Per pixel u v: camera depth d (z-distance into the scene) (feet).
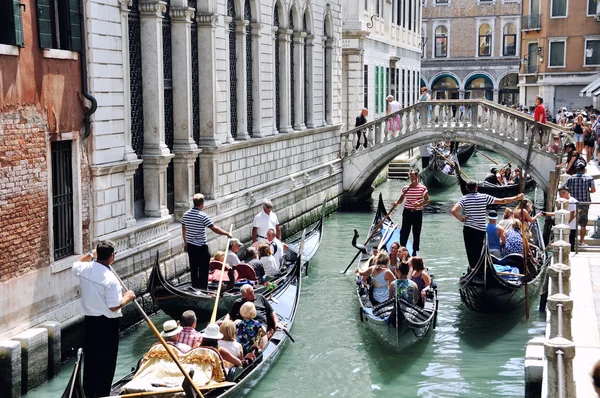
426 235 67.67
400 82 116.37
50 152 34.47
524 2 158.10
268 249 46.24
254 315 34.60
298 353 38.32
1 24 31.30
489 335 41.09
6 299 31.65
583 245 47.26
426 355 38.24
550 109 150.71
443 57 190.49
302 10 68.85
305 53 71.97
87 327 28.53
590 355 28.71
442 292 49.34
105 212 38.42
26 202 32.78
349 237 66.95
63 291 35.42
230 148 53.31
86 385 28.60
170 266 45.03
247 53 58.08
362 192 85.15
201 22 49.32
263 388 34.12
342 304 46.55
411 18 124.36
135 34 42.65
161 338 27.50
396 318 36.32
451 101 78.64
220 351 31.35
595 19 141.79
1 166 31.22
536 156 76.38
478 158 142.82
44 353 32.45
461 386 34.50
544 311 45.06
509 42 186.09
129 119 40.55
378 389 34.19
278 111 65.67
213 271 43.78
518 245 47.32
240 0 55.11
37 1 33.01
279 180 63.57
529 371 28.19
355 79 90.68
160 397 27.17
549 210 67.15
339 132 81.76
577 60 147.43
